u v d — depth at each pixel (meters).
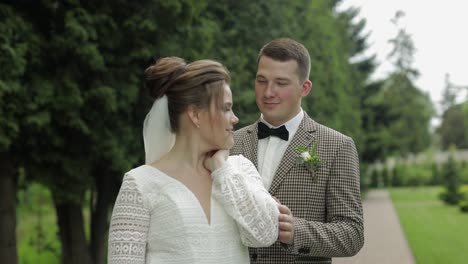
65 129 6.00
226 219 2.00
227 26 8.52
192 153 2.04
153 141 2.10
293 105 2.71
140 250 1.92
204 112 2.02
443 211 20.08
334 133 2.71
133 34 6.10
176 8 6.05
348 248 2.43
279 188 2.66
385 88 45.00
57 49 5.55
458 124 59.28
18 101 5.21
